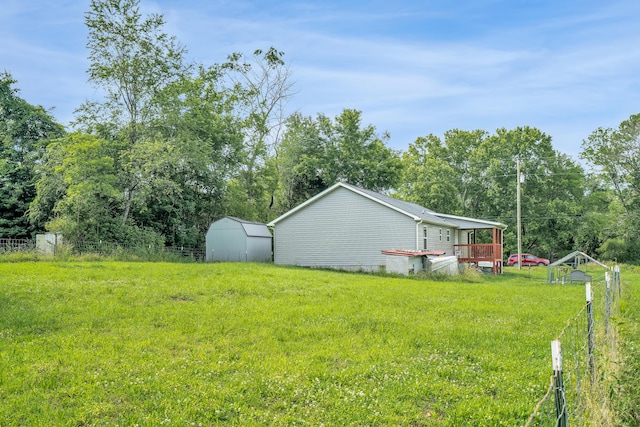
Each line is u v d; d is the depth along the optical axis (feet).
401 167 169.58
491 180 185.47
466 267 93.76
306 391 21.66
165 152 101.91
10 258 70.44
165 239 114.11
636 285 79.41
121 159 101.50
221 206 130.52
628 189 162.61
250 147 141.69
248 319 36.40
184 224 122.52
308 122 163.73
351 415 19.13
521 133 189.47
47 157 98.07
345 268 96.53
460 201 192.34
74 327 32.24
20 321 32.55
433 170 180.14
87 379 22.49
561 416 12.00
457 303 47.83
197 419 18.66
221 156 131.54
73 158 89.20
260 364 25.45
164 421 18.15
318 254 98.99
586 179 186.60
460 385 22.86
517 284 79.10
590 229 170.81
